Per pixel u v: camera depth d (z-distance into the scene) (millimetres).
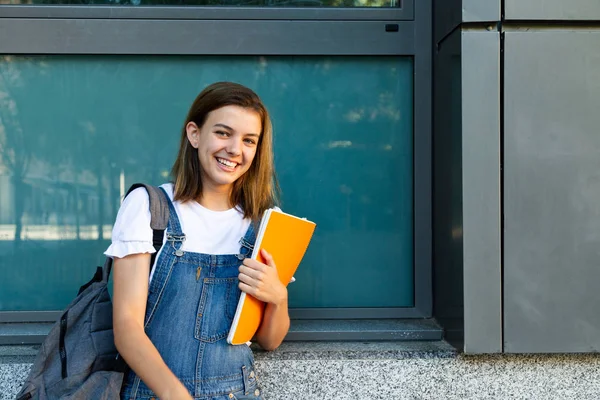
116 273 1578
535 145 2160
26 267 2480
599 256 2172
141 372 1489
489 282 2152
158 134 2502
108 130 2490
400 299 2568
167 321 1628
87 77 2477
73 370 1625
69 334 1670
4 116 2455
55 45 2426
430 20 2508
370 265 2561
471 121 2152
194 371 1629
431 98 2520
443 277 2393
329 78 2535
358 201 2553
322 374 2184
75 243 2494
